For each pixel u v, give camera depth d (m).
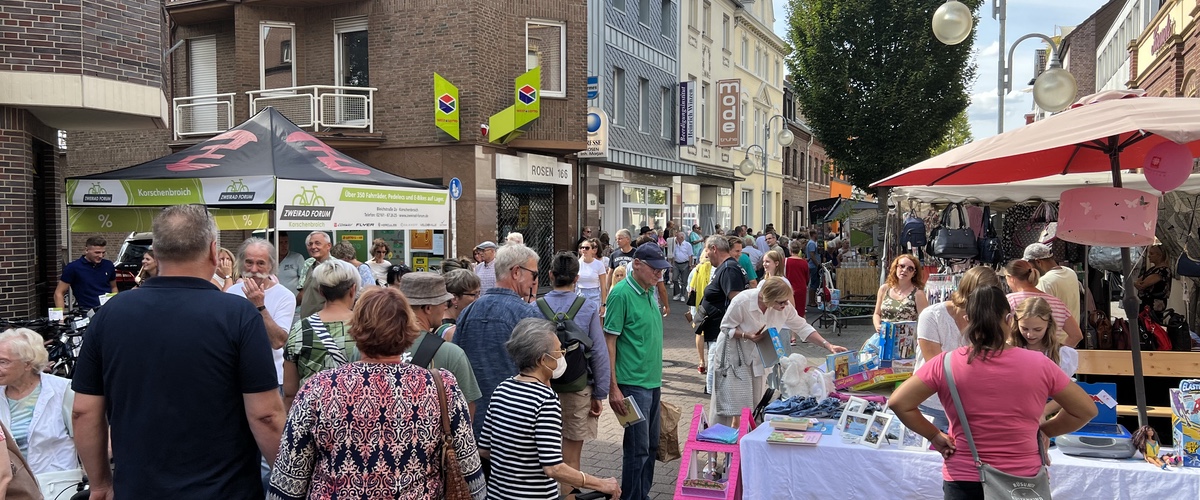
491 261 10.20
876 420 4.90
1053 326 4.33
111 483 3.05
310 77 19.05
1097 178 8.77
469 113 17.47
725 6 33.75
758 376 6.30
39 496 3.58
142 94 10.62
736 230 20.17
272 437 2.94
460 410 3.02
